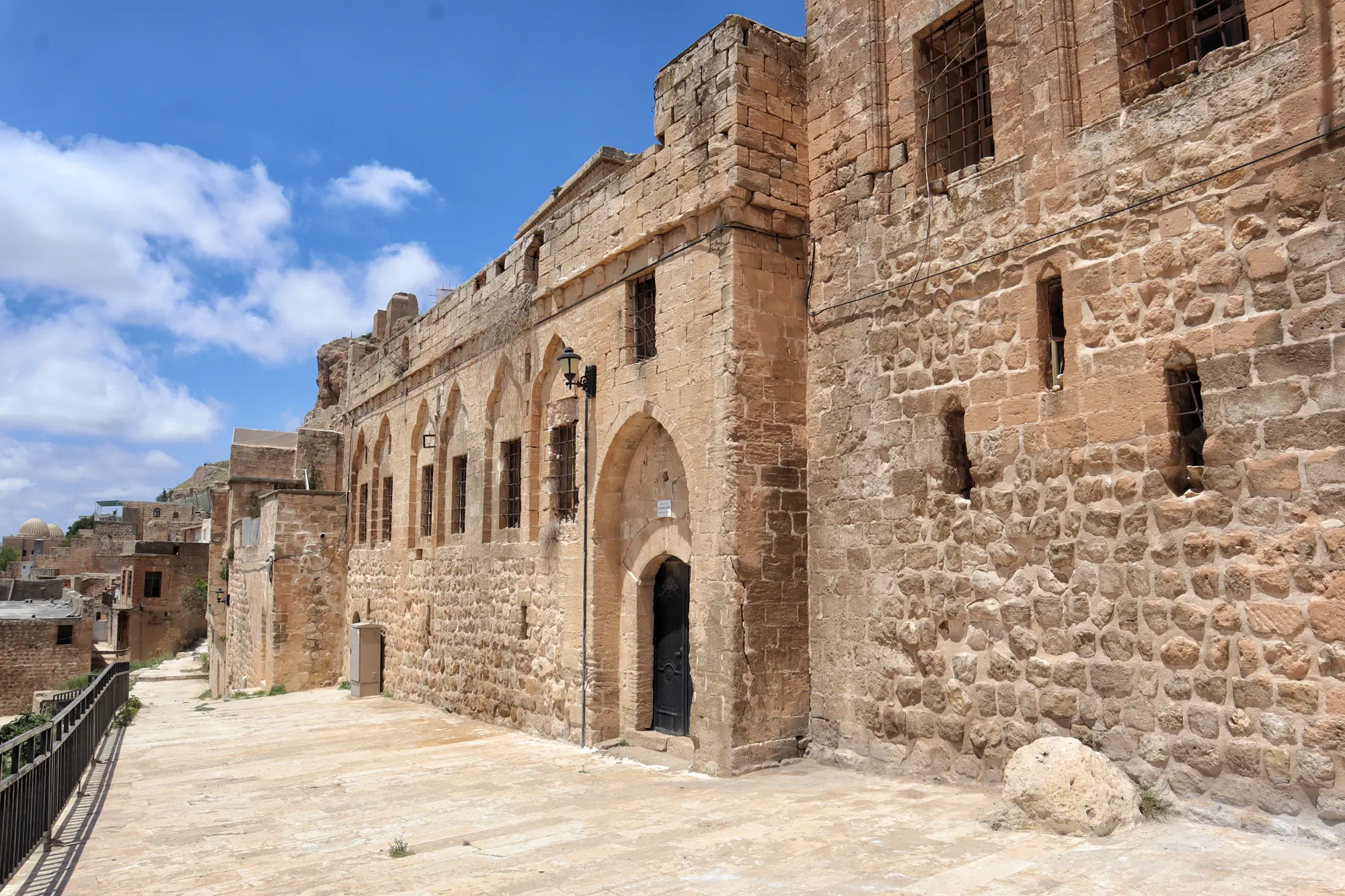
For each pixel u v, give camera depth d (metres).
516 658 15.47
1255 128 6.88
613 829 7.72
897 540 9.72
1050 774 6.93
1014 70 8.85
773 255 11.09
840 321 10.66
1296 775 6.34
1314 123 6.52
